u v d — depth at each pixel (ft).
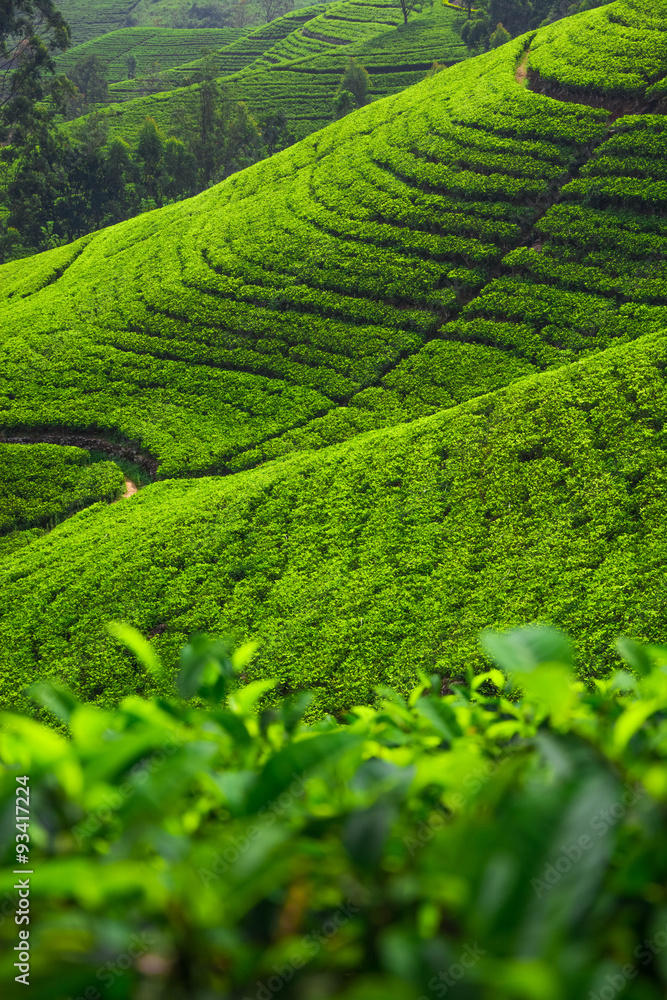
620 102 128.47
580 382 75.77
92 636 65.92
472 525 65.82
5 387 118.73
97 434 109.19
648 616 49.65
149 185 259.39
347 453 82.43
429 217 122.72
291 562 68.80
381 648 55.62
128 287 139.13
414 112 153.48
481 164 127.24
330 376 106.83
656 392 70.03
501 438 73.97
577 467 66.64
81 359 122.83
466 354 100.94
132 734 3.64
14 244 255.70
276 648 58.23
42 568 78.13
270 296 123.65
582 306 98.78
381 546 67.00
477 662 51.37
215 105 290.15
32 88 231.71
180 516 79.36
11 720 3.82
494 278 109.60
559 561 58.08
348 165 148.15
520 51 157.28
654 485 60.95
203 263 138.41
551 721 4.25
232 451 98.99
